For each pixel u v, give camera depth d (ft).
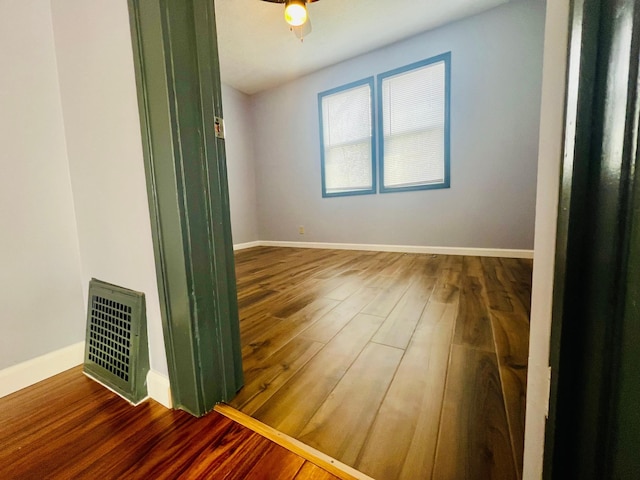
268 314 5.15
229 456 2.21
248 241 14.66
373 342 3.98
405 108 10.55
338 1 8.05
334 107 12.09
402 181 10.98
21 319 3.25
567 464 1.15
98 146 3.08
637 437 0.91
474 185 9.71
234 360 2.97
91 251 3.50
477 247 9.91
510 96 8.91
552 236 1.20
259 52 10.45
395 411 2.63
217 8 7.99
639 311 0.87
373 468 2.06
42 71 3.32
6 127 3.10
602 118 0.93
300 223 13.83
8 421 2.67
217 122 2.74
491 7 8.71
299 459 2.16
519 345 3.76
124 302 3.05
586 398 1.06
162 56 2.29
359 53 10.92
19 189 3.21
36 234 3.34
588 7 0.95
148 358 2.98
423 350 3.71
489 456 2.12
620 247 0.91
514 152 9.06
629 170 0.87
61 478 2.08
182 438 2.41
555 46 1.13
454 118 9.72
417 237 10.94
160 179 2.50
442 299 5.62
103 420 2.65
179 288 2.57
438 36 9.59
